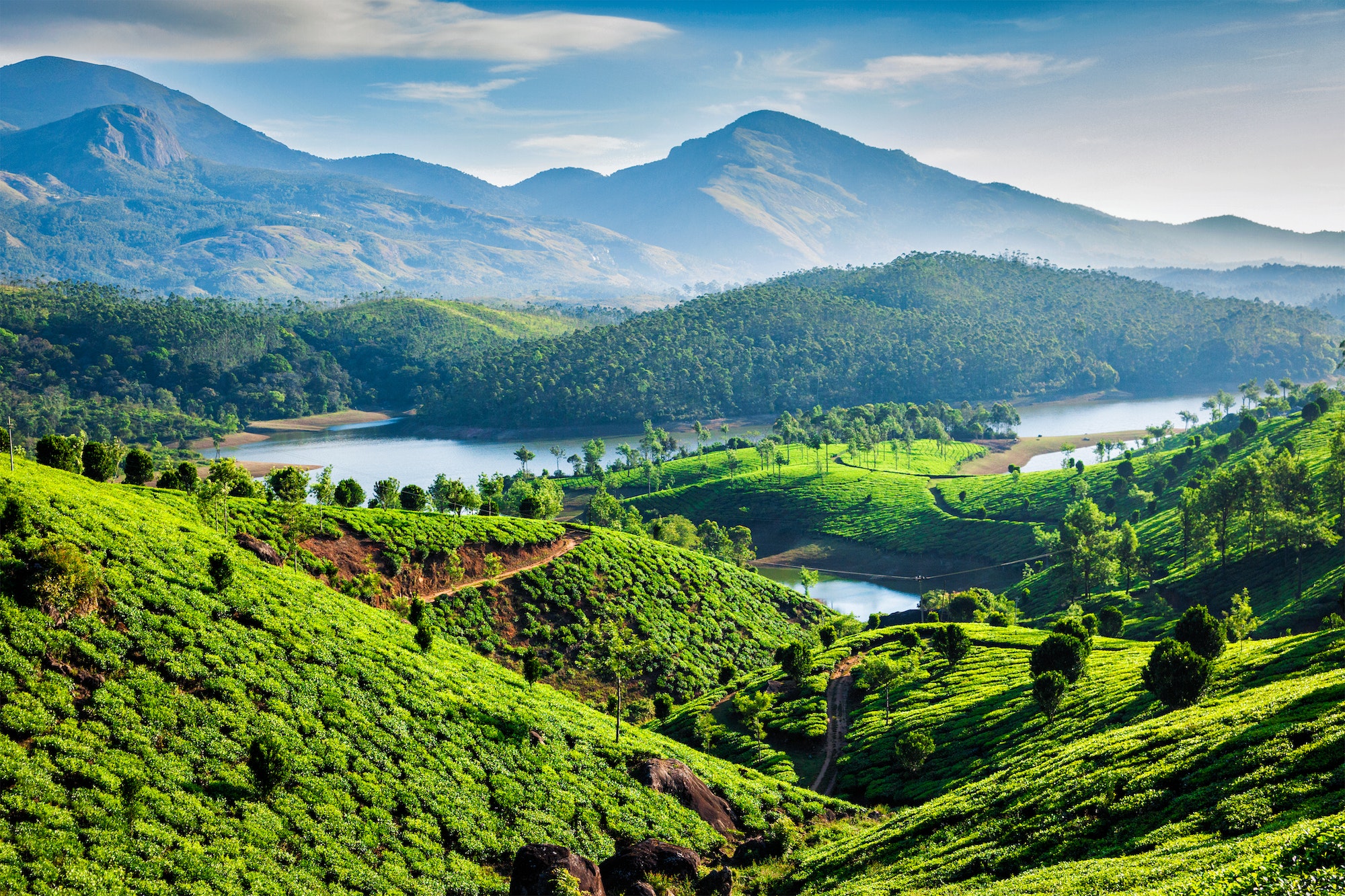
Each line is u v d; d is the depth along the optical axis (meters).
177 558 62.38
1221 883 25.61
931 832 50.75
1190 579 138.75
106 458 88.44
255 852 40.22
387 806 48.25
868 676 96.06
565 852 41.41
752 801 66.62
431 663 68.75
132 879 35.56
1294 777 35.34
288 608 64.88
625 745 68.81
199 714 47.25
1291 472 136.50
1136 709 64.69
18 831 35.22
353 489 127.50
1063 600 152.25
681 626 120.44
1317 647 61.28
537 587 112.38
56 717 42.03
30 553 50.62
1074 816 42.56
